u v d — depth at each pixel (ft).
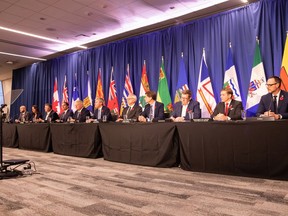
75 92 26.30
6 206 6.86
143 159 11.69
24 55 28.45
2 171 10.40
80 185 8.77
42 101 30.66
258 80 15.53
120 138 12.67
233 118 11.95
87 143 14.43
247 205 6.43
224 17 17.51
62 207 6.66
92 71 25.40
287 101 11.23
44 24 20.11
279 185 8.05
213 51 17.84
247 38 16.44
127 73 22.16
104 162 13.07
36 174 10.64
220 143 9.49
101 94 24.03
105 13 18.38
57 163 13.12
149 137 11.49
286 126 8.14
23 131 19.11
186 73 18.89
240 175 9.12
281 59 15.16
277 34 15.38
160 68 20.16
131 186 8.47
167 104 19.42
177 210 6.25
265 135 8.52
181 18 19.10
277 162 8.32
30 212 6.37
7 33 21.85
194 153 10.18
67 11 17.88
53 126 16.69
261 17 15.97
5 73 37.42
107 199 7.21
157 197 7.28
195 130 10.14
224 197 7.09
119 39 23.56
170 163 11.01
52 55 28.58
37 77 31.50
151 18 19.38
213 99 17.51
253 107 15.52
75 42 24.67
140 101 20.76
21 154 16.74
